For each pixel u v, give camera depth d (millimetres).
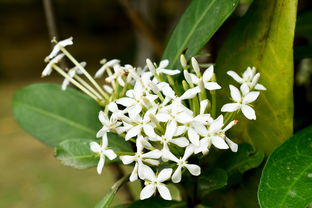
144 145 243
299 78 374
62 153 282
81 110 326
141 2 695
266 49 273
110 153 252
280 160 248
